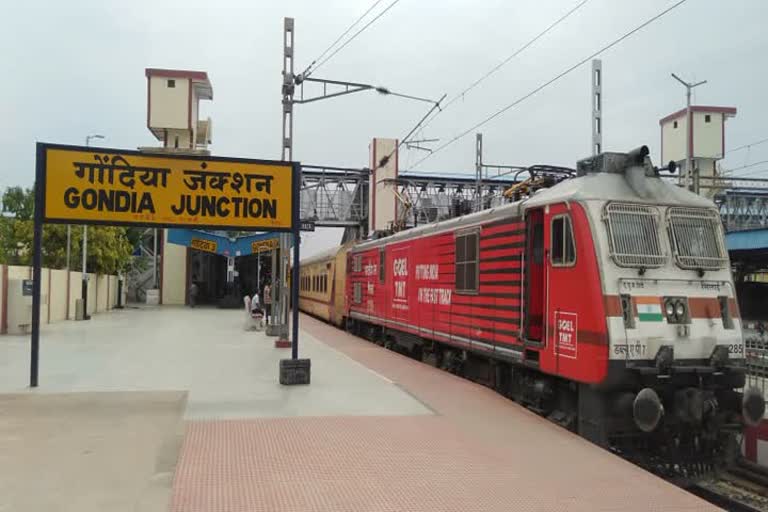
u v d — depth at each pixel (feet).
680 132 120.88
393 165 156.25
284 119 54.08
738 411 25.57
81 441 23.39
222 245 116.26
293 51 53.93
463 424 27.22
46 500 17.38
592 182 27.50
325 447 23.32
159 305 138.62
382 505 17.81
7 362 44.06
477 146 86.74
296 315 36.91
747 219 149.89
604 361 24.39
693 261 26.55
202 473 20.11
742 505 23.39
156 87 120.88
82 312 88.33
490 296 34.81
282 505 17.60
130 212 33.88
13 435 24.11
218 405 30.14
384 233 65.82
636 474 21.16
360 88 54.95
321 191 163.22
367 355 51.44
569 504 18.31
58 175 33.04
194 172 34.88
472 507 17.85
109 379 37.17
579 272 26.14
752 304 101.60
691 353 25.38
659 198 27.48
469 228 37.93
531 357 30.32
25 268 71.26
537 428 26.86
